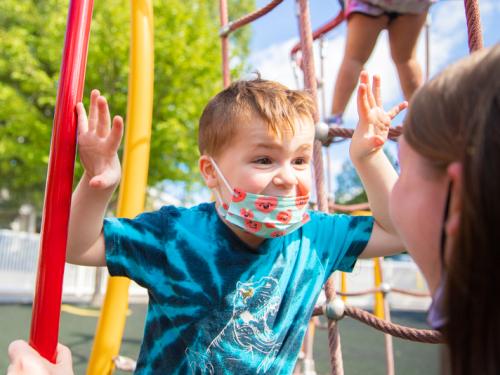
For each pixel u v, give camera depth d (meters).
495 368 0.47
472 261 0.47
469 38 1.11
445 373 0.53
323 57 3.20
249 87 1.19
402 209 0.60
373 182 1.13
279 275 1.17
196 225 1.17
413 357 5.19
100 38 8.30
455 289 0.49
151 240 1.09
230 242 1.14
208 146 1.19
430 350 5.70
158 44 8.46
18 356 0.81
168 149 8.83
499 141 0.46
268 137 1.08
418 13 2.32
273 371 1.13
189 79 8.88
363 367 4.53
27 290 9.33
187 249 1.12
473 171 0.47
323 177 1.56
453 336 0.50
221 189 1.16
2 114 8.65
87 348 4.53
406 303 11.67
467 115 0.49
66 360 0.88
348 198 17.52
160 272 1.10
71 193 0.89
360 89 1.09
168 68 8.57
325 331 7.00
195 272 1.11
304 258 1.22
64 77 0.91
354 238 1.22
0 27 9.69
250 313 1.12
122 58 8.26
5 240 9.68
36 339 0.84
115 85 8.47
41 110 9.48
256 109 1.09
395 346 5.93
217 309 1.11
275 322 1.15
